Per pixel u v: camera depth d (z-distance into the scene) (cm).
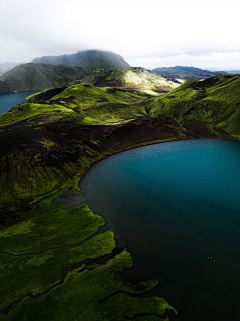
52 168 10112
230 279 4766
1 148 9900
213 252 5619
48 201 8312
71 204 8088
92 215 7325
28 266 5147
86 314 3953
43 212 7538
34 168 9612
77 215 7338
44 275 4888
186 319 3872
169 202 8262
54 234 6334
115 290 4481
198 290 4484
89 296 4344
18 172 9194
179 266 5141
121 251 5656
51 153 10675
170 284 4628
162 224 6875
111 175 10856
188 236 6275
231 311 4028
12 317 3953
